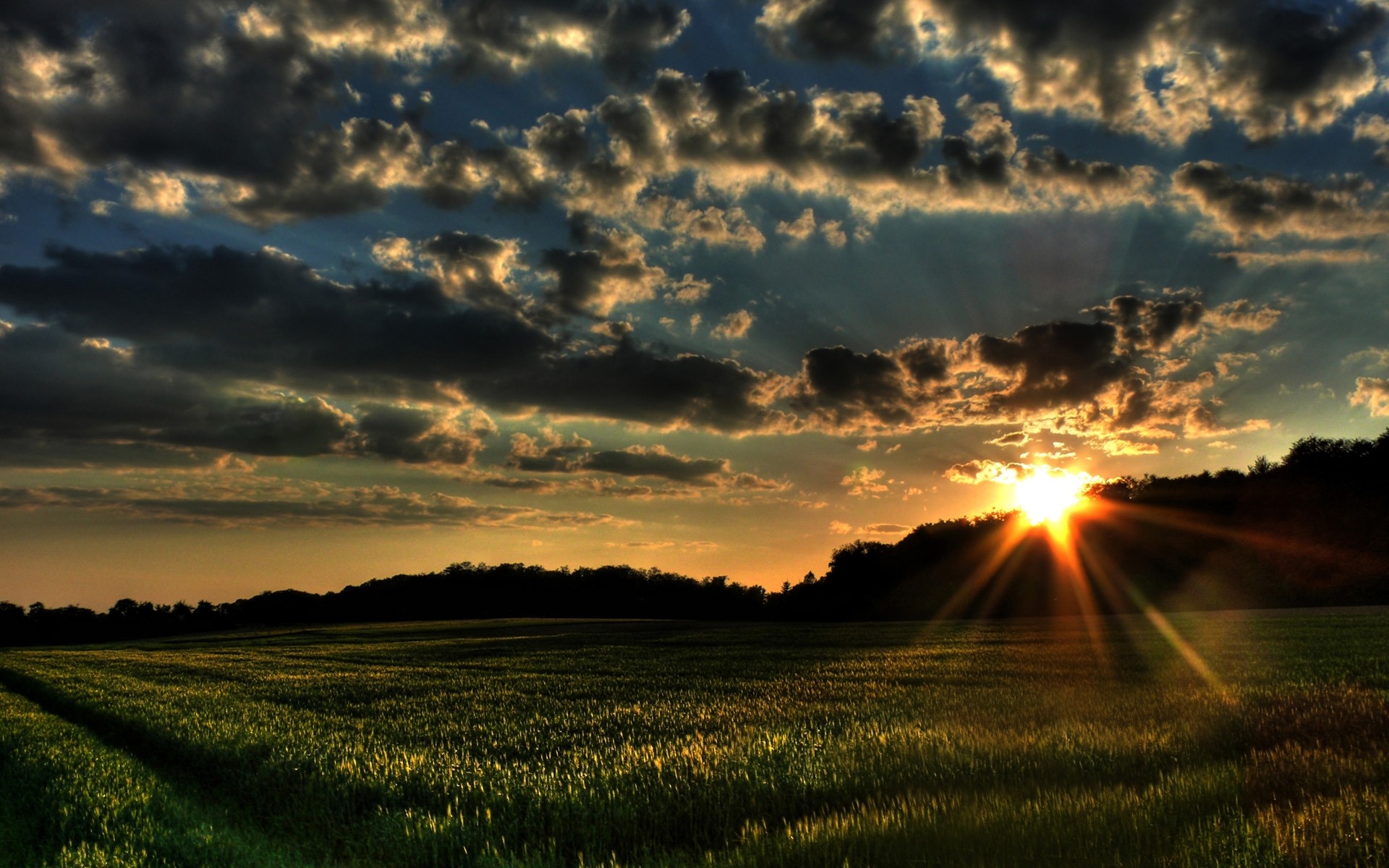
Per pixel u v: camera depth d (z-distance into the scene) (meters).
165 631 148.12
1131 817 7.59
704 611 143.75
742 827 8.48
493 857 7.90
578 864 7.74
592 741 14.66
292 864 8.82
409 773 11.55
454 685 28.94
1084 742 11.38
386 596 166.50
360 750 13.73
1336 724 12.31
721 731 15.39
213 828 9.99
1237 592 83.94
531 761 12.52
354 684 30.11
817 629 71.69
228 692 27.48
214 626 153.12
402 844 8.55
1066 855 6.80
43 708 26.17
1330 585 77.44
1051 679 23.70
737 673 31.08
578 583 164.12
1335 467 86.31
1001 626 64.88
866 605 113.81
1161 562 94.00
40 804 11.20
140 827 9.78
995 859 6.78
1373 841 6.55
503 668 38.69
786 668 32.25
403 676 34.25
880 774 10.02
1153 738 11.66
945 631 58.62
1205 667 24.88
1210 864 6.42
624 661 40.59
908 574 118.19
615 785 9.95
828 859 7.00
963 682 23.80
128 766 13.68
